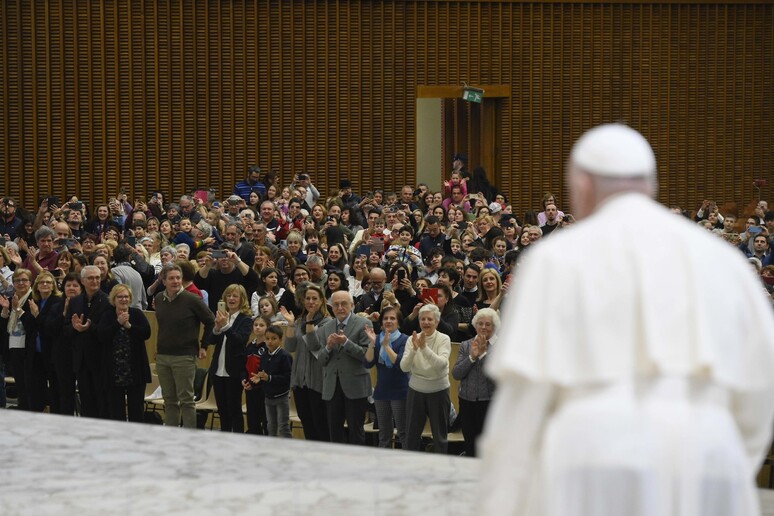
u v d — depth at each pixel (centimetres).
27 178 3294
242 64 3397
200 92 3381
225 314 1616
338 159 3462
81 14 3297
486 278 1695
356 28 3453
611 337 429
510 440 432
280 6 3406
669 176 3641
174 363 1623
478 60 3525
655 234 443
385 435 1520
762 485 1430
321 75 3444
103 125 3328
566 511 418
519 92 3559
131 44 3328
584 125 3584
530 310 437
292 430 1727
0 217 2647
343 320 1514
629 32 3584
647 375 430
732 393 443
